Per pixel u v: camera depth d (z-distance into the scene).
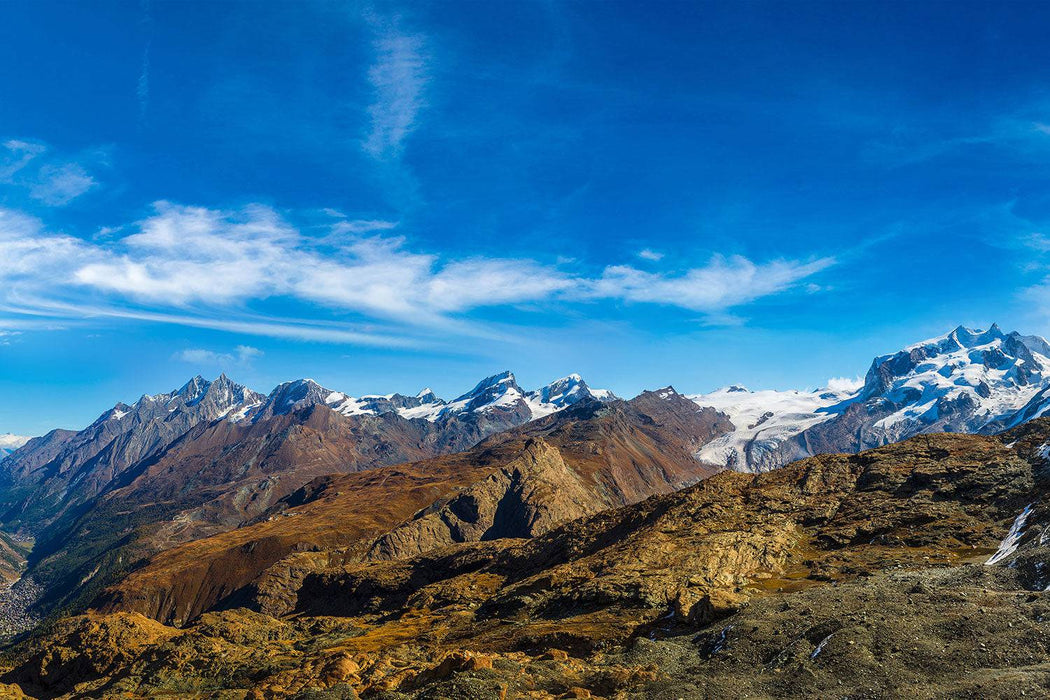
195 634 140.75
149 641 142.25
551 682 62.62
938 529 120.69
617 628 91.75
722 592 81.94
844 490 159.88
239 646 132.25
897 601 62.00
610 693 58.75
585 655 82.56
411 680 66.75
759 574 116.06
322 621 157.00
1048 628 49.69
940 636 53.25
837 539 130.75
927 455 165.00
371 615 176.38
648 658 66.94
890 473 157.62
